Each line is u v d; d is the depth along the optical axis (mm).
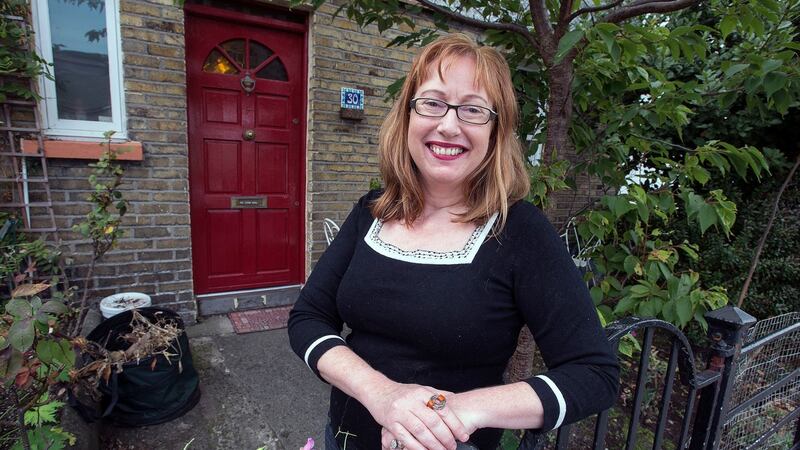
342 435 1108
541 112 2135
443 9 1750
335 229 3627
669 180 1763
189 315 3225
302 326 1097
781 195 3555
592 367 791
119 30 2770
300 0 1700
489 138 986
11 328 1063
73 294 2580
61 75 2703
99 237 2453
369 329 1013
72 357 1206
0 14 2420
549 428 761
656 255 1803
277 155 3586
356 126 3689
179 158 3039
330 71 3484
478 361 910
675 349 1254
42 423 1656
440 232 1008
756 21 1334
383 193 1177
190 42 3117
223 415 2275
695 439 1441
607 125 1916
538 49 1717
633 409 1193
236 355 2873
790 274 3426
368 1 1768
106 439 2027
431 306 891
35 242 2504
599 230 1699
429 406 755
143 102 2881
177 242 3111
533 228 903
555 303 830
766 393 1746
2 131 2559
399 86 1917
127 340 1866
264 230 3623
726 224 1530
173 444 2051
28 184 2633
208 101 3256
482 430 964
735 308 1394
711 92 1825
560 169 1634
